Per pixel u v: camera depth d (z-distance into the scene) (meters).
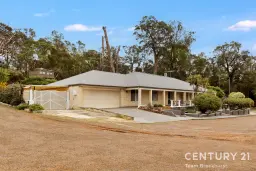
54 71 54.22
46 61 55.31
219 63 64.75
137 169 5.96
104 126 13.47
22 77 39.72
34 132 10.09
